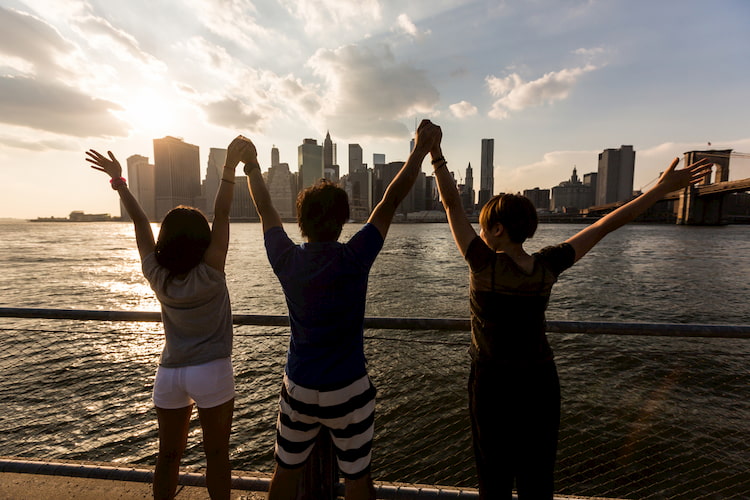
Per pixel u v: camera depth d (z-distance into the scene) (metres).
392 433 9.67
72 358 14.70
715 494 7.36
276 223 1.79
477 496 2.14
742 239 107.44
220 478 1.97
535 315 1.63
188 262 1.82
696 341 15.46
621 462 8.41
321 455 2.05
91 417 10.87
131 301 29.55
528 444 1.64
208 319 1.89
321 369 1.59
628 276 40.53
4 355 14.66
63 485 2.41
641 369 12.98
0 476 2.48
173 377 1.86
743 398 10.82
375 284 35.53
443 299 28.67
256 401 11.53
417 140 1.76
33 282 38.38
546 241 101.88
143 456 9.34
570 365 13.57
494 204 1.67
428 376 13.02
